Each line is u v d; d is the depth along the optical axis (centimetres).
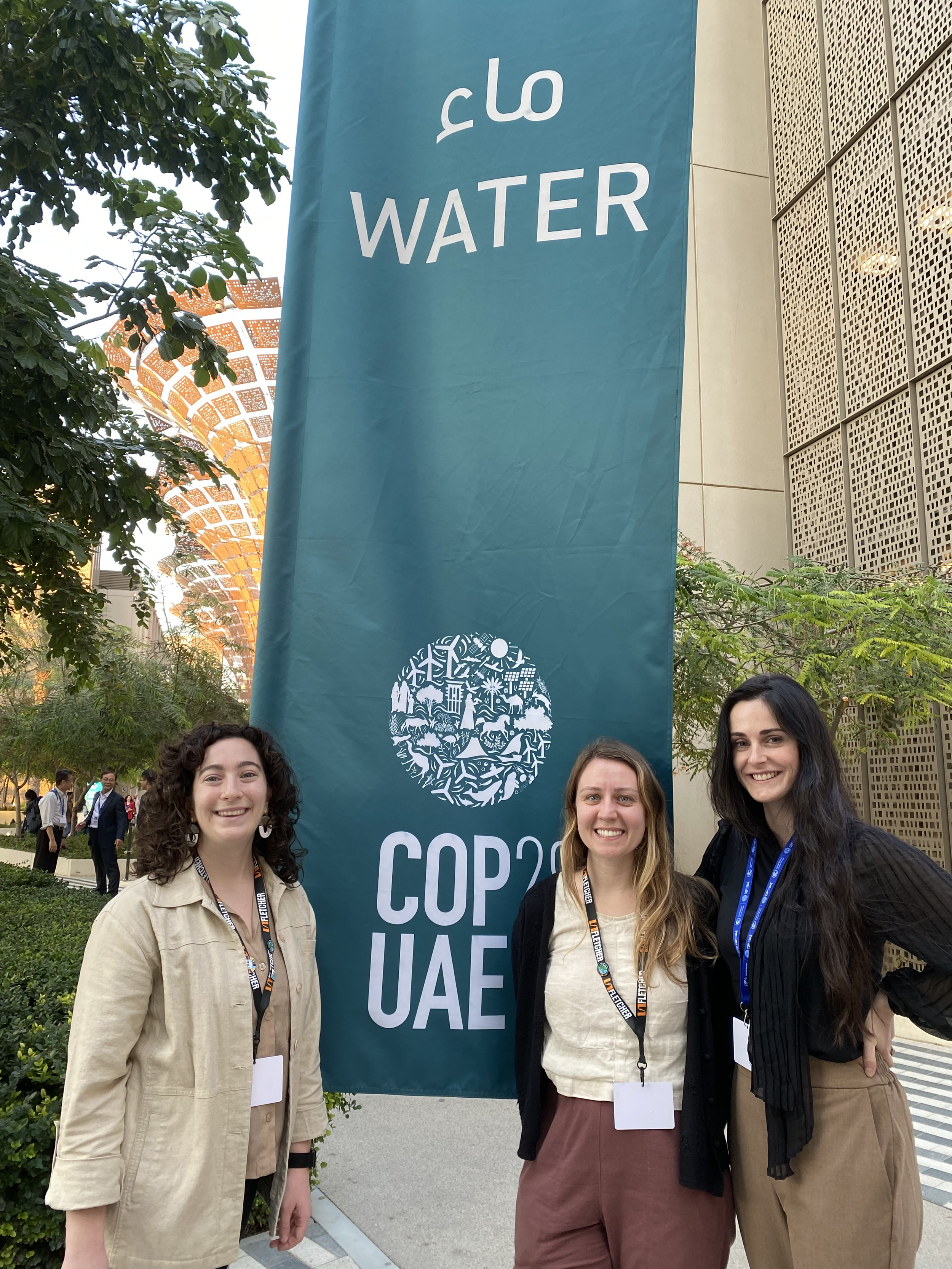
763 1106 172
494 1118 439
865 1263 160
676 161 199
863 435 781
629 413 197
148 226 469
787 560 876
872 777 746
